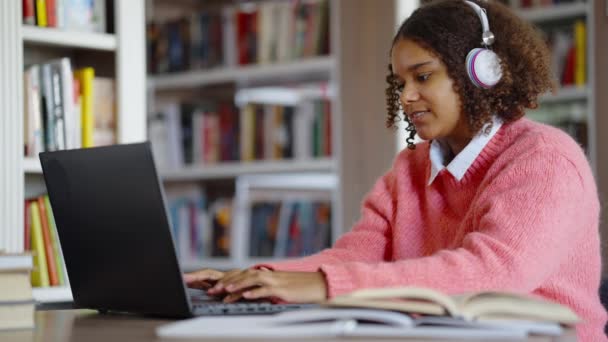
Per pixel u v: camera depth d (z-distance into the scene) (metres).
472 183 1.67
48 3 2.42
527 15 3.76
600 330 1.57
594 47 3.25
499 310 1.12
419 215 1.82
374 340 1.05
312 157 3.80
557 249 1.42
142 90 2.55
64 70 2.38
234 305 1.36
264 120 3.95
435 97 1.61
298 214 3.98
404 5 3.34
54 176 1.45
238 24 3.97
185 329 1.11
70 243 1.46
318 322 1.11
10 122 2.29
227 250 4.16
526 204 1.44
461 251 1.39
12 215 2.28
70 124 2.40
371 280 1.32
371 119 3.43
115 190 1.33
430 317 1.15
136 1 2.54
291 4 3.81
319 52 3.70
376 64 3.42
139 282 1.35
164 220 1.28
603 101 3.23
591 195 1.51
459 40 1.61
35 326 1.32
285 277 1.36
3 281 1.28
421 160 1.87
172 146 4.17
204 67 4.08
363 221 1.91
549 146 1.52
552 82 1.71
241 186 4.26
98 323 1.34
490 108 1.62
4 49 2.29
